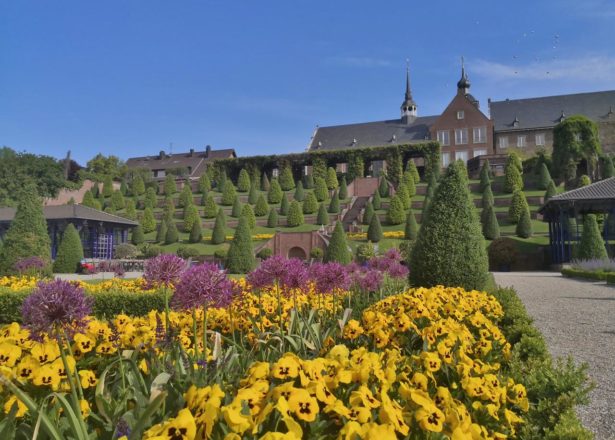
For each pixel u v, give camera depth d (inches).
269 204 2047.2
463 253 340.8
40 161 2443.4
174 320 157.2
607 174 1817.2
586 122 1839.3
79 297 80.0
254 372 81.7
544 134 2385.6
